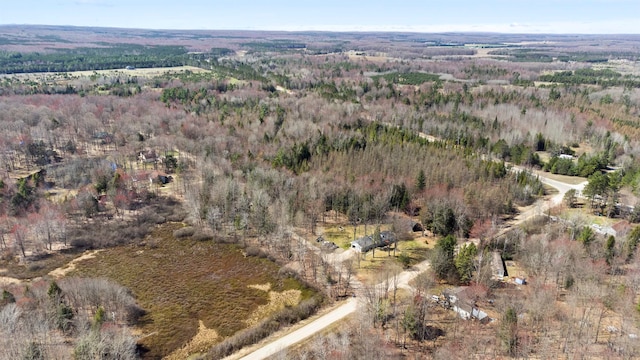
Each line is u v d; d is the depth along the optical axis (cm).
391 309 8962
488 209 12888
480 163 15488
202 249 12169
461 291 9244
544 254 9931
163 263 11444
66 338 7981
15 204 12488
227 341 8275
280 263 11394
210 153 16862
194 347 8412
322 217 13550
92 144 19338
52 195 14288
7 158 16250
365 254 11350
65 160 17200
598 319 8388
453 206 12406
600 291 8844
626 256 10069
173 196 15188
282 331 8625
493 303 9112
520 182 14738
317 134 18525
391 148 16650
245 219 12675
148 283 10519
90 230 12688
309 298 9825
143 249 12125
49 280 10119
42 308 8425
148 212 13938
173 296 10038
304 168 15112
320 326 8688
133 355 7844
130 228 12900
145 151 18012
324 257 11250
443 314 8838
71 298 8950
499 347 7794
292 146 17075
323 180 14075
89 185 14938
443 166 14825
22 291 9288
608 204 12900
